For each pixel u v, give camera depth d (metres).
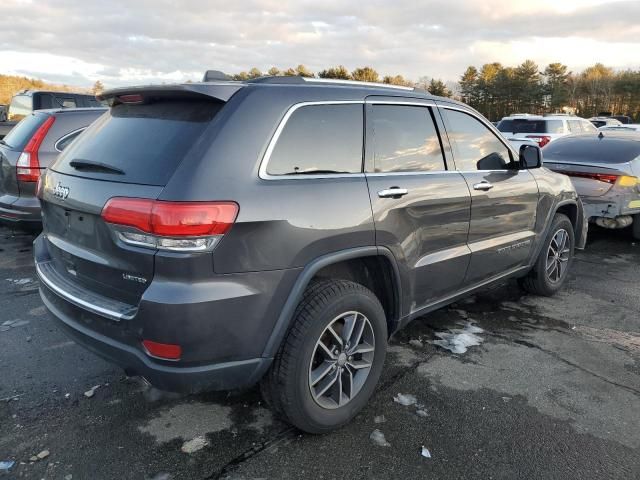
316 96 2.74
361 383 2.90
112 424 2.82
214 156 2.29
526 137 15.20
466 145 3.78
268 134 2.48
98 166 2.55
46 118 5.81
